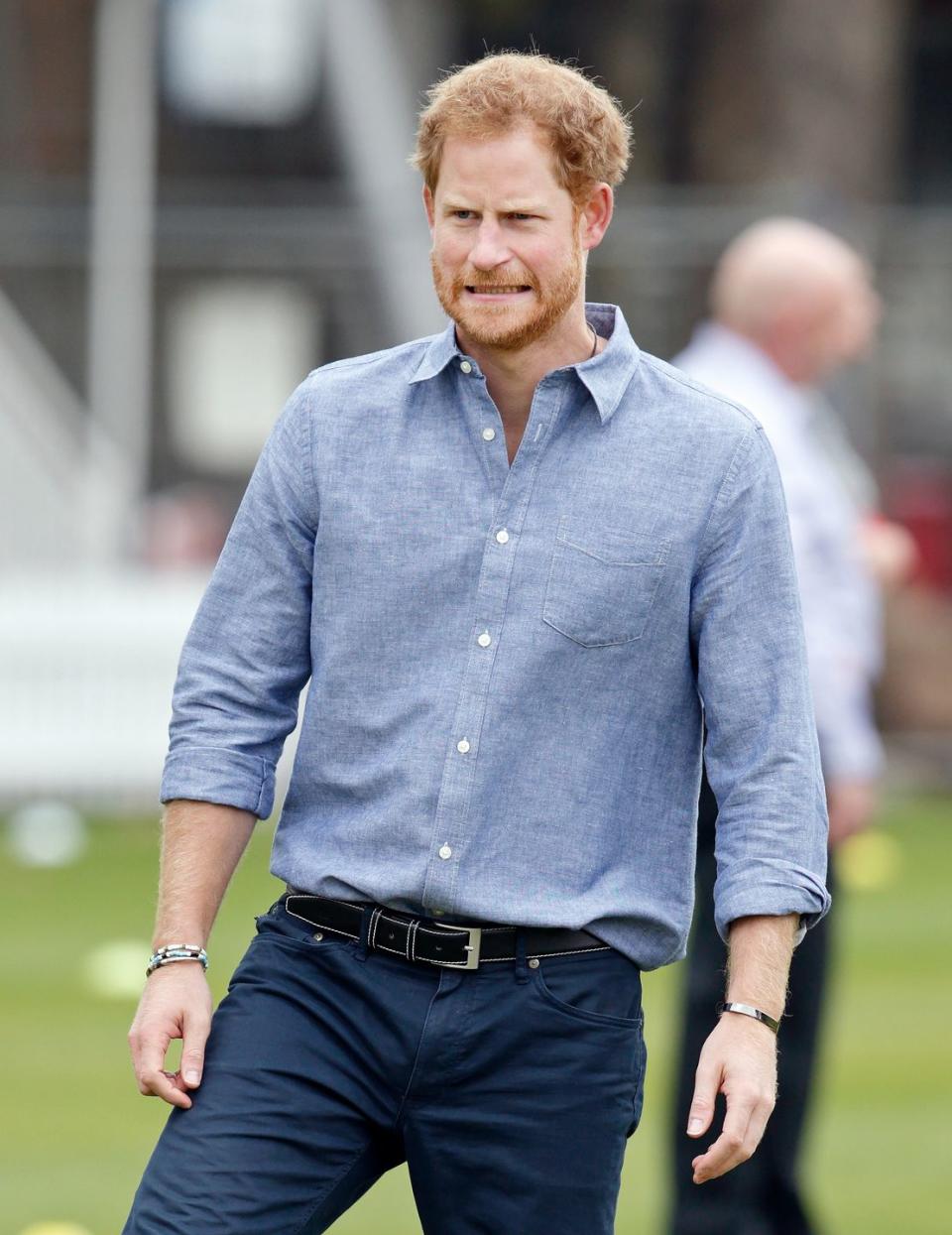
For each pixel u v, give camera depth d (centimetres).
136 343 4903
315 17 6359
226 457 4956
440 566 1210
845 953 3259
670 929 1230
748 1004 1190
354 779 1225
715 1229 1773
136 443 4897
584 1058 1198
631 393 1224
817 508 1848
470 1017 1192
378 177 6288
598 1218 1206
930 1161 2253
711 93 5731
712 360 1912
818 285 1883
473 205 1186
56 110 6188
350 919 1216
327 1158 1201
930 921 3528
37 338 4869
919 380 4978
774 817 1203
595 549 1202
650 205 5541
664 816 1235
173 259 4919
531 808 1204
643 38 6475
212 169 6300
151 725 4447
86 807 4431
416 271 4903
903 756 5334
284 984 1226
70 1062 2586
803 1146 1827
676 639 1219
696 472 1210
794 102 5594
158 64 6253
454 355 1218
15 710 4403
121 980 2989
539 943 1199
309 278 4938
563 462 1212
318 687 1239
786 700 1214
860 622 1877
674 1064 1788
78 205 5581
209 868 1249
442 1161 1205
